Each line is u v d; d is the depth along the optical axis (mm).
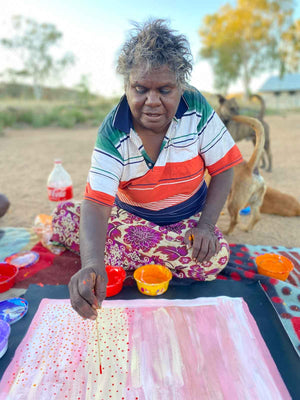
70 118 16266
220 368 1507
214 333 1708
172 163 1765
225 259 2109
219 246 1936
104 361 1544
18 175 5820
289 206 3727
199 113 1739
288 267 2348
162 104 1456
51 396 1374
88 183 1702
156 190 1874
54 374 1477
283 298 2049
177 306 1907
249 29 35594
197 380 1448
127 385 1427
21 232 3084
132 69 1409
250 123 2752
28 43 38969
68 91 41438
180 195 1967
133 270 2299
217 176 1971
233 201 2971
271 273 2264
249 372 1487
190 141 1733
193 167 1837
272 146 9203
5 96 33719
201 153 1893
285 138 10930
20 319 1821
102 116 17359
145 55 1354
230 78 39031
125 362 1540
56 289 2100
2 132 12008
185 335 1695
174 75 1395
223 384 1429
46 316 1828
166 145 1688
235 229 3367
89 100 26000
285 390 1406
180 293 2062
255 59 37500
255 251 2742
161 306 1907
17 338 1692
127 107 1644
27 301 1965
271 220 3650
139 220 2102
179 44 1417
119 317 1820
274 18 34906
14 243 2863
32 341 1654
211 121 1795
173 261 2133
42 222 3064
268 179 5551
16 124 15359
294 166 6578
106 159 1668
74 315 1839
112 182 1679
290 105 40031
